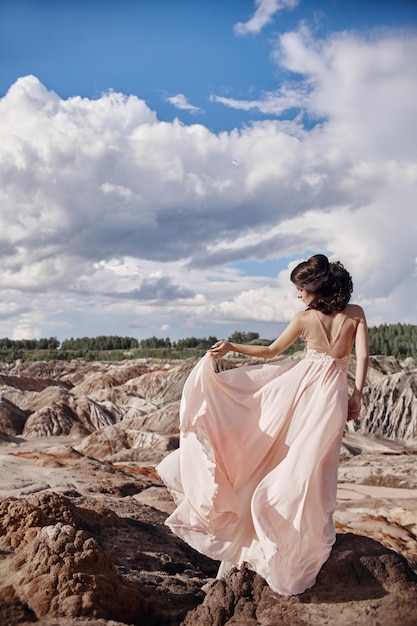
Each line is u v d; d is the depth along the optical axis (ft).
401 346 117.50
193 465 15.05
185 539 14.96
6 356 217.77
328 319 15.11
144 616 13.87
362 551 14.01
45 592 13.07
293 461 13.98
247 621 12.82
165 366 123.24
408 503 30.86
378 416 62.44
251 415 15.20
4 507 17.81
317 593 13.24
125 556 19.04
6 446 60.70
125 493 30.45
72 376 127.03
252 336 119.44
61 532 14.49
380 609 12.54
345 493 33.91
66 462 35.78
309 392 14.78
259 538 13.47
